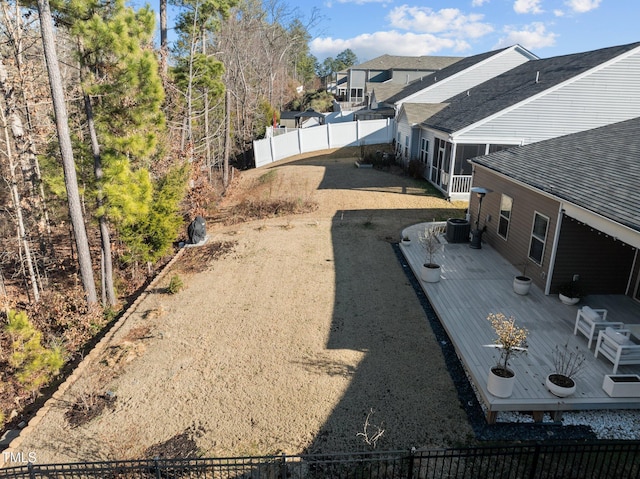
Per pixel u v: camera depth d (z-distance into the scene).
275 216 18.95
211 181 24.25
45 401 8.35
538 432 6.54
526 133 18.50
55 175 13.63
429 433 6.54
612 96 17.81
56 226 19.97
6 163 16.27
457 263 12.66
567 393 6.65
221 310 10.73
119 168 11.13
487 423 6.71
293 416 6.96
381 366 8.16
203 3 21.22
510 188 12.52
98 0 10.54
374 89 43.31
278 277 12.59
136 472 6.07
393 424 6.73
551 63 23.09
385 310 10.34
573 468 5.92
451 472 5.90
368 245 14.92
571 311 9.68
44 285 15.28
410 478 5.49
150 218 14.01
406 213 18.38
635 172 8.77
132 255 14.12
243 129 36.00
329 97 60.59
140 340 9.55
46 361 8.91
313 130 35.38
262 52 49.06
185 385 7.89
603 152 10.93
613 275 10.34
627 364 7.37
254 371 8.16
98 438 6.77
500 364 7.21
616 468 5.69
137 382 8.07
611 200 8.00
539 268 10.91
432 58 59.94
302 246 15.06
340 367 8.16
